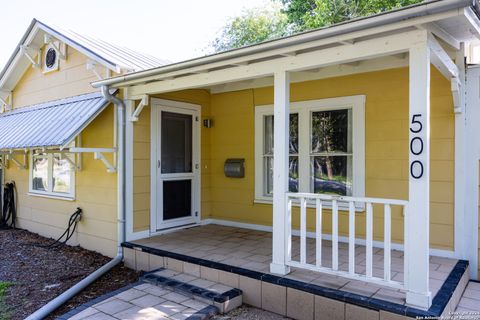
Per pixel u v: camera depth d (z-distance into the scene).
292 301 3.38
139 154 5.43
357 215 4.88
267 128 5.88
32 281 4.56
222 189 6.40
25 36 6.85
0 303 3.88
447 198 4.20
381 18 2.75
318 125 5.21
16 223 7.74
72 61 6.43
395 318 2.80
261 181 5.89
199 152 6.34
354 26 2.90
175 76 4.52
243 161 6.05
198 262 4.15
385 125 4.62
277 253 3.68
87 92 6.12
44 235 6.86
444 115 4.19
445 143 4.19
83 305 3.59
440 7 2.52
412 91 2.86
